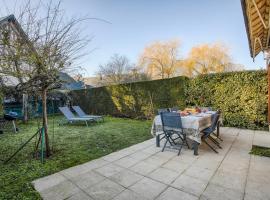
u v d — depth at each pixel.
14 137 6.03
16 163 3.64
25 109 9.21
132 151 4.26
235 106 6.90
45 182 2.82
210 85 7.43
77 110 9.58
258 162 3.45
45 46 3.57
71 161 3.71
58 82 4.19
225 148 4.34
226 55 18.48
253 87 6.49
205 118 4.29
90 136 5.96
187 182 2.73
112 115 11.59
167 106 8.83
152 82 9.41
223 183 2.67
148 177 2.92
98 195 2.44
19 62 3.54
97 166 3.41
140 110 10.06
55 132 6.72
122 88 10.88
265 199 2.26
